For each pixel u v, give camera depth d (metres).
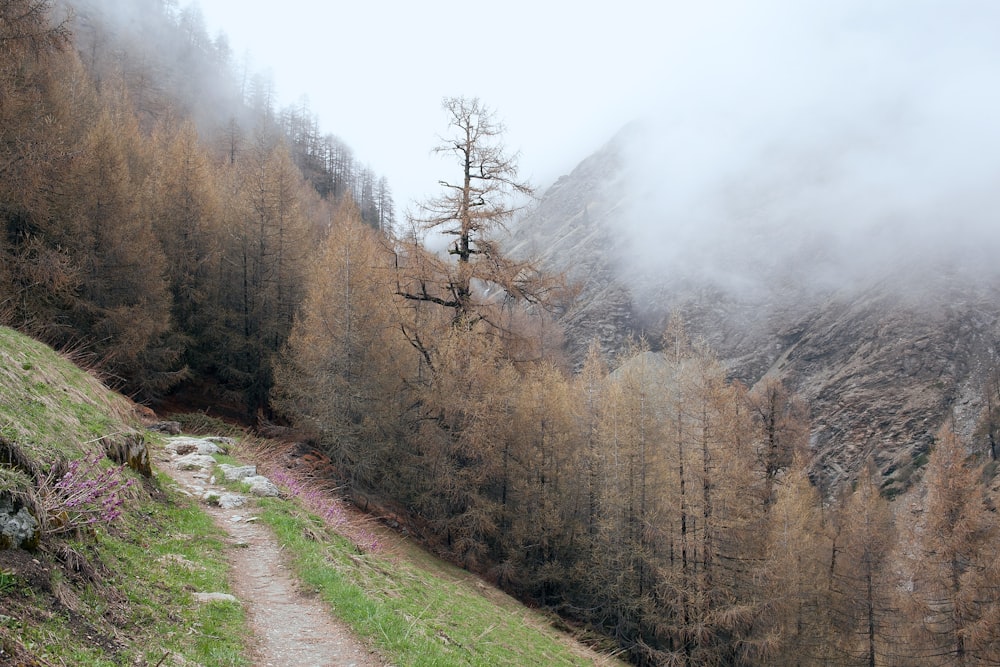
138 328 23.00
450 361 22.55
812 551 26.38
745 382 88.44
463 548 22.50
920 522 27.56
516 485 24.88
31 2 15.68
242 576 9.06
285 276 30.69
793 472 32.00
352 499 21.42
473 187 24.17
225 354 30.39
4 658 3.79
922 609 24.55
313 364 22.44
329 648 7.16
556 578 23.81
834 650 25.75
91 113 30.84
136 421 15.69
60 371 11.69
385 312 23.05
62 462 7.30
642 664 22.97
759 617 21.75
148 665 4.99
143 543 8.24
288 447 22.80
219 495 12.82
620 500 23.91
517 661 11.16
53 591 5.01
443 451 22.83
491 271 24.00
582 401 26.56
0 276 17.84
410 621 8.98
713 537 21.88
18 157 17.11
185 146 30.19
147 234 24.44
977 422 62.34
